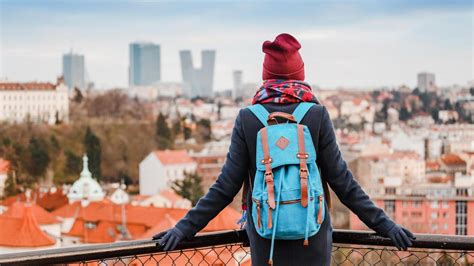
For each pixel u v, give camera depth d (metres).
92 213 83.44
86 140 165.25
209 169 162.50
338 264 5.72
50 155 162.62
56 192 120.69
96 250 5.13
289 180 4.93
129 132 180.00
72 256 5.09
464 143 195.75
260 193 4.98
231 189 5.26
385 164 142.38
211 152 175.75
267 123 5.16
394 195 107.00
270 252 4.94
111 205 82.69
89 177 108.50
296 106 5.22
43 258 5.00
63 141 169.25
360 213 5.18
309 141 5.04
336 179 5.15
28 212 67.62
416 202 104.00
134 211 78.94
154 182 156.12
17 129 168.75
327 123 5.18
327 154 5.14
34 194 121.62
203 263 6.78
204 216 5.26
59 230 82.56
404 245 5.17
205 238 5.46
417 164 147.25
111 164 171.88
